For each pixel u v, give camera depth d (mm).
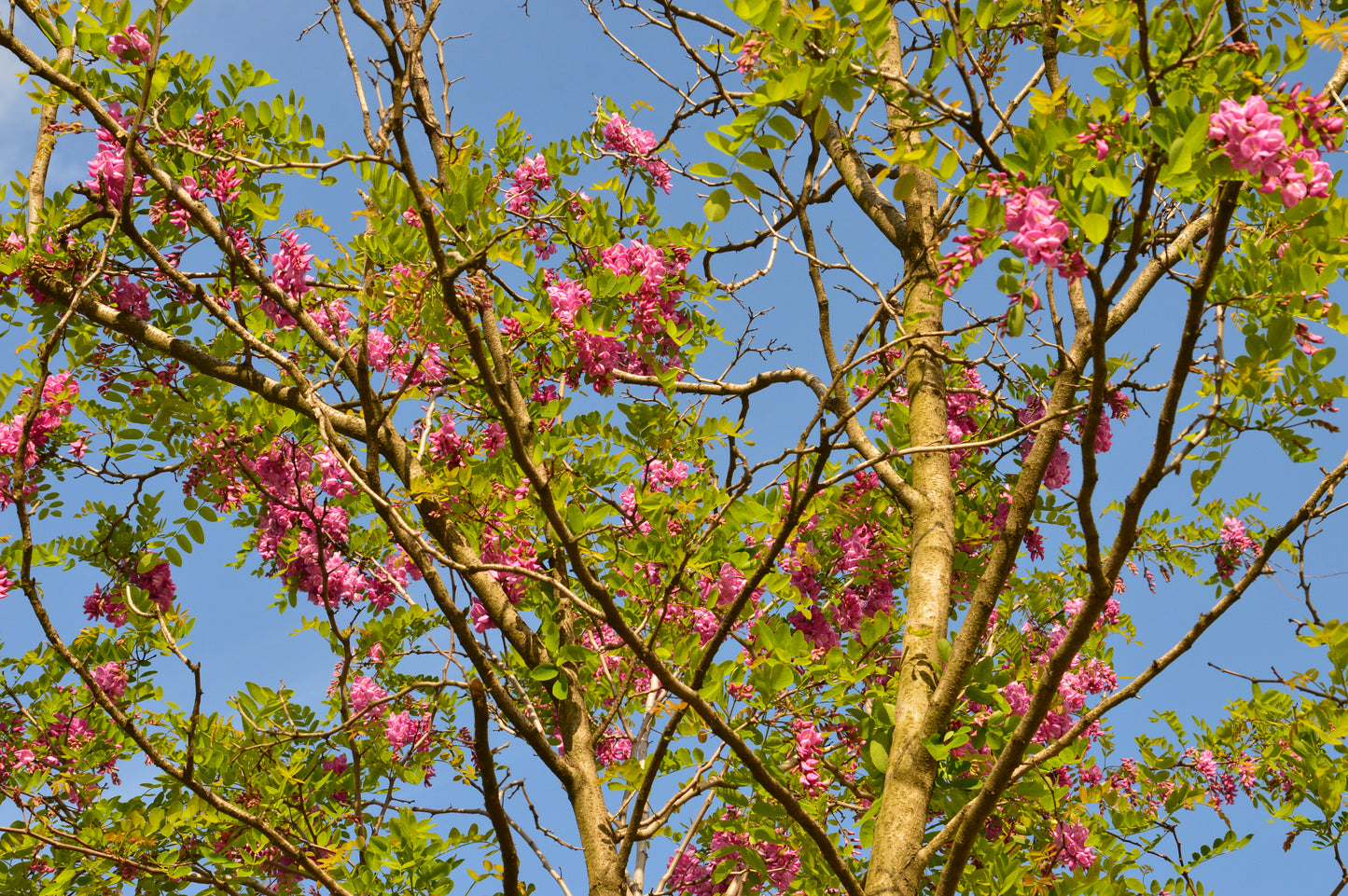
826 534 5258
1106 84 2719
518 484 4176
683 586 4008
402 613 4676
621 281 4371
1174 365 2658
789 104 2979
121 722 3438
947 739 3670
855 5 2838
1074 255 2469
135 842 4184
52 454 5277
